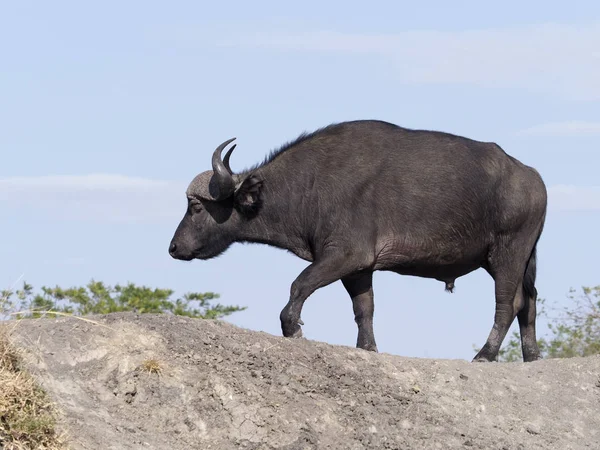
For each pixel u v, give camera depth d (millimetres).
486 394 44188
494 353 50062
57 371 38156
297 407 39625
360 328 50344
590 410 44938
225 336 42375
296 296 46969
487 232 49969
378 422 40312
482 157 49938
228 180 48844
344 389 41562
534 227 50875
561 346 66688
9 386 34719
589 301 66625
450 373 44750
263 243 50656
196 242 50688
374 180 48344
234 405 38844
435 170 48781
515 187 50156
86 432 35375
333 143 49188
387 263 48750
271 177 49125
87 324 40844
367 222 47969
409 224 48406
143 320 41938
